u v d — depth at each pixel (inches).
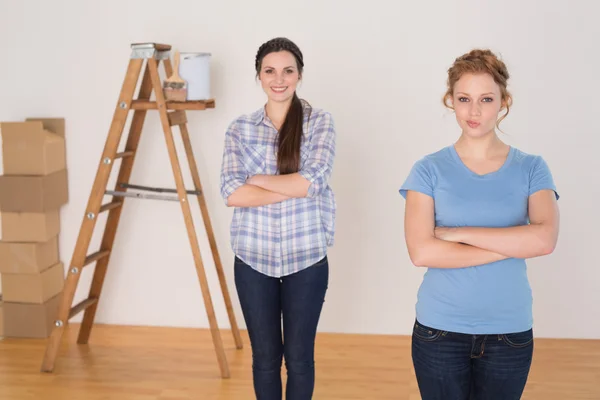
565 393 120.3
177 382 125.1
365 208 147.5
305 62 143.8
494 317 73.4
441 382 74.9
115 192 131.3
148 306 155.3
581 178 142.6
